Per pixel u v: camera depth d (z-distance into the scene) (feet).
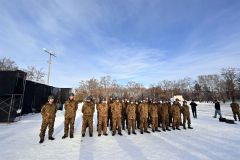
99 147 22.39
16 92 39.37
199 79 265.34
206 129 35.99
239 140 26.66
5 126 34.06
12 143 22.94
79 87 212.84
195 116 55.31
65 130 26.94
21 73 40.93
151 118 33.91
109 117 36.22
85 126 28.66
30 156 18.47
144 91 282.15
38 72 160.76
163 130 34.42
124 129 35.68
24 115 48.78
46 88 61.72
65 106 27.48
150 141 25.81
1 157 17.95
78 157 18.52
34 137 26.30
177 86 299.79
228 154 20.04
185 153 20.29
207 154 19.98
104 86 256.11
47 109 24.68
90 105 28.94
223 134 31.07
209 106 123.95
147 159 18.26
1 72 38.91
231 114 71.31
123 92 265.13
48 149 20.94
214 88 245.86
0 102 38.50
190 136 29.45
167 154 19.89
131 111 31.40
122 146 22.98
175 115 35.99
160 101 38.96
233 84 201.36
